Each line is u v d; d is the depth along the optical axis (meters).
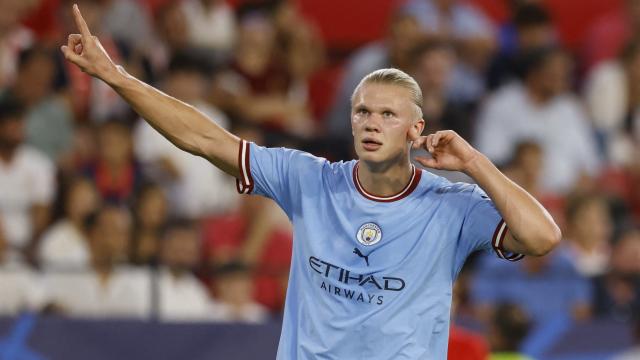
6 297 29.62
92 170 35.53
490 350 29.88
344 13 46.53
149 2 44.28
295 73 40.62
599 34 44.72
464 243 16.86
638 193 39.78
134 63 39.44
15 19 39.41
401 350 16.52
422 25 41.56
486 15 47.31
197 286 30.64
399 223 16.69
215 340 28.81
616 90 42.75
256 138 36.19
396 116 16.50
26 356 28.11
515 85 40.19
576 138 39.94
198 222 32.81
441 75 37.69
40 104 36.91
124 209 31.62
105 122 35.34
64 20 39.16
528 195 16.02
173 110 17.05
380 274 16.55
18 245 32.03
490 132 39.62
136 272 30.34
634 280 31.34
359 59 39.44
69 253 31.34
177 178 34.97
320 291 16.81
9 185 34.03
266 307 31.25
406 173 16.89
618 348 30.23
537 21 42.22
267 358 28.92
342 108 38.41
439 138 15.95
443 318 16.80
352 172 17.19
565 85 41.38
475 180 16.05
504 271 32.12
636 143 41.19
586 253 34.22
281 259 32.69
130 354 28.47
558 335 30.09
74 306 29.97
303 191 17.22
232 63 39.66
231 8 44.78
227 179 36.06
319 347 16.70
